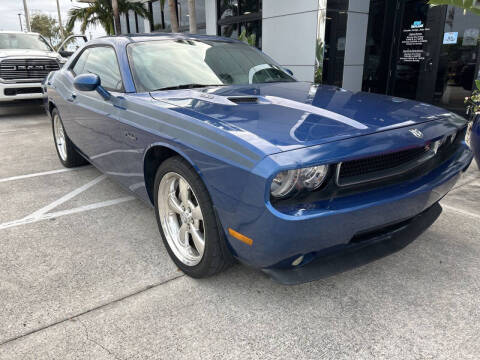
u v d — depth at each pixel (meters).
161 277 2.44
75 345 1.86
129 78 2.93
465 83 7.11
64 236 3.01
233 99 2.50
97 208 3.56
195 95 2.64
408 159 2.13
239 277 2.43
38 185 4.21
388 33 8.34
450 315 2.07
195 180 2.12
